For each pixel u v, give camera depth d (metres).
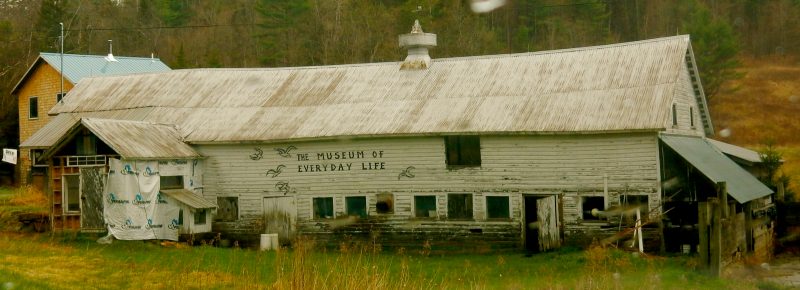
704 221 22.39
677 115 30.00
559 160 28.97
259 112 34.84
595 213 28.02
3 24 62.28
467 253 30.00
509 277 23.23
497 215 30.12
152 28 81.69
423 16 62.19
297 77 37.00
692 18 66.50
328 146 32.50
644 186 27.55
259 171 33.53
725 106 63.12
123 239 30.39
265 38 72.69
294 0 71.81
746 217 27.42
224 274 22.38
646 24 75.94
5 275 18.62
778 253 30.84
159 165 31.89
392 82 34.56
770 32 79.88
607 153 28.22
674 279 21.55
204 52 76.12
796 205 32.97
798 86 66.75
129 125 32.91
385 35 66.25
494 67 33.56
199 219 32.81
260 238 32.59
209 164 34.25
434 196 31.03
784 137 56.00
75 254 25.84
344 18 69.25
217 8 86.94
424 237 31.05
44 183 41.34
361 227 31.97
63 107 39.53
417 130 30.61
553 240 28.77
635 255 25.16
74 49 71.75
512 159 29.75
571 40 64.56
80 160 31.73
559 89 30.69
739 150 35.59
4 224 33.53
